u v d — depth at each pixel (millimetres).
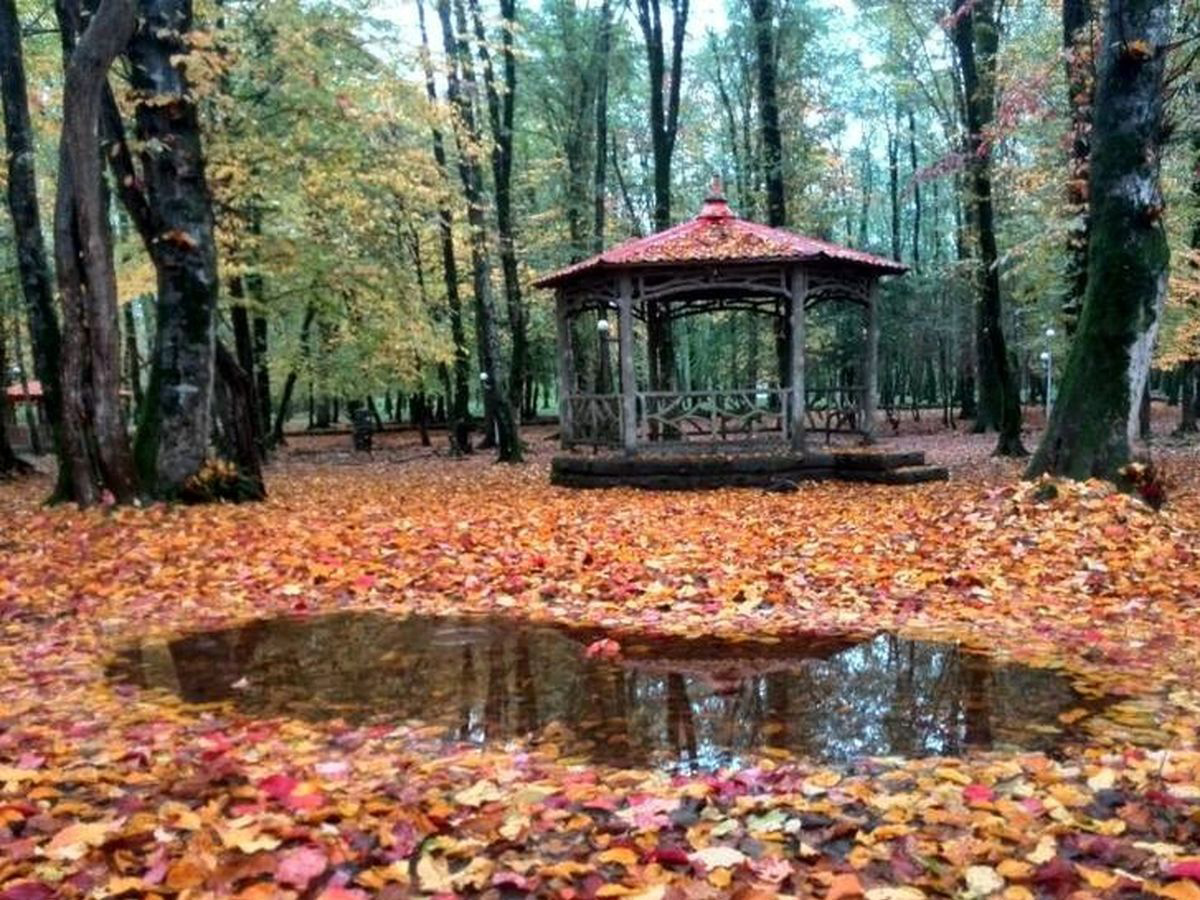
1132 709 4250
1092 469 9086
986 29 19203
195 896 2557
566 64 27766
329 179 16344
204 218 11516
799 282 14562
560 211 29844
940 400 46312
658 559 7922
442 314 24828
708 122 38219
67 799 3307
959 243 28062
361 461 23047
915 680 4863
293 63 13703
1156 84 9086
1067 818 3018
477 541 8922
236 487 11859
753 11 22328
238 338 19078
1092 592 6469
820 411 17453
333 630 6184
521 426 34312
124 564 7934
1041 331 27828
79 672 5227
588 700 4707
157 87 11109
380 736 4176
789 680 4953
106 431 10773
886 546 8102
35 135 18172
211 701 4742
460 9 19719
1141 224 9133
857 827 3037
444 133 18359
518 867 2768
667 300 19031
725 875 2674
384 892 2629
